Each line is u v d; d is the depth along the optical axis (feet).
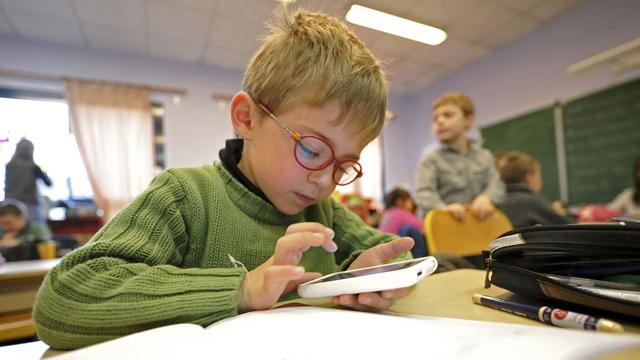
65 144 10.81
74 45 10.80
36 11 9.09
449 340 0.78
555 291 1.08
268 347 0.77
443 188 5.65
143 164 11.23
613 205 8.63
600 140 9.02
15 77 10.14
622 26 8.63
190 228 1.56
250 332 0.85
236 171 1.83
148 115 11.44
